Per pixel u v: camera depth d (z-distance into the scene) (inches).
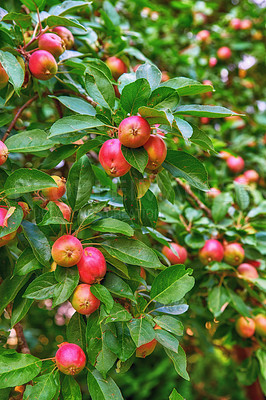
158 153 33.3
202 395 89.0
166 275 34.6
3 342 40.0
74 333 35.0
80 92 41.4
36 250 33.9
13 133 41.9
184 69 71.9
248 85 84.1
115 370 35.7
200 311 54.4
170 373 80.4
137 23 70.2
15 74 34.7
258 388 69.1
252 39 82.9
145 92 32.8
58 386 33.2
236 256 48.4
